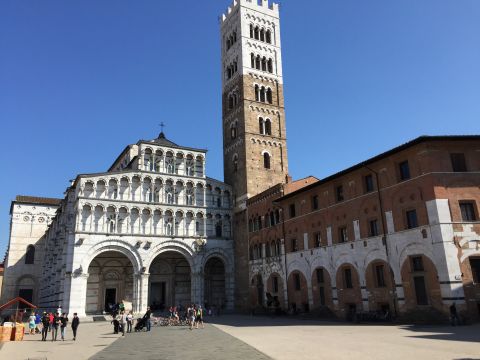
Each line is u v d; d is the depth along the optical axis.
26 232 109.25
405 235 43.75
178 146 80.62
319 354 23.27
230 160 87.44
